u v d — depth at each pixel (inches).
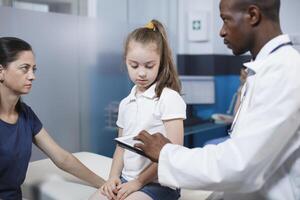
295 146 34.3
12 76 51.6
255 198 37.8
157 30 50.6
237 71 133.6
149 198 46.3
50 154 61.5
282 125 31.5
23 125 56.6
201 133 124.6
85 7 95.0
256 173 32.5
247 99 35.0
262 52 35.3
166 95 48.6
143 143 38.5
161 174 36.0
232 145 32.7
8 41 52.1
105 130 98.2
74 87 90.7
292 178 35.5
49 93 85.0
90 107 94.6
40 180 65.3
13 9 75.9
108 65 97.7
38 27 81.0
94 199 50.3
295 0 123.4
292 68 32.2
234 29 35.4
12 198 56.6
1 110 54.0
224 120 121.5
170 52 51.1
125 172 51.6
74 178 66.7
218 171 32.7
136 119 50.2
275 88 31.9
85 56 92.4
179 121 47.7
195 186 34.4
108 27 97.3
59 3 88.4
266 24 34.9
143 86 50.3
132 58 48.3
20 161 55.5
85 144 94.3
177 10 129.4
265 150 31.8
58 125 87.8
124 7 107.5
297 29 124.5
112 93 99.0
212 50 128.9
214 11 127.2
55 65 85.6
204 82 130.7
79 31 90.4
